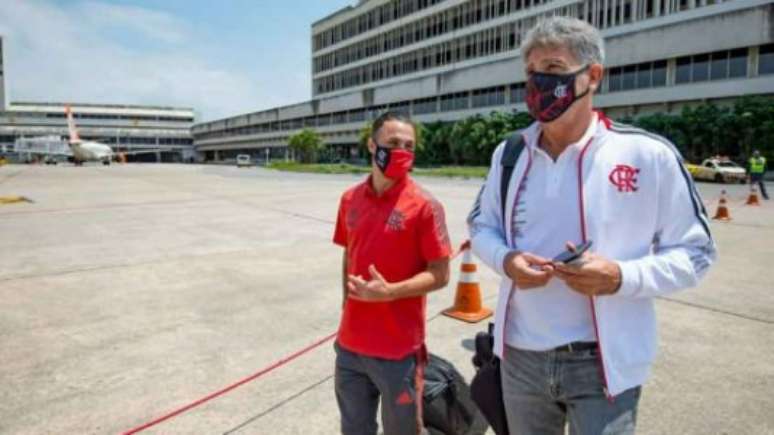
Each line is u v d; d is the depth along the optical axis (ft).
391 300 6.75
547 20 5.34
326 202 55.21
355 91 227.61
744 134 94.53
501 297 5.93
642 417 10.18
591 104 5.38
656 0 125.18
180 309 17.58
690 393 11.15
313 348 14.05
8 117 384.27
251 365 13.00
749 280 20.70
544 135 5.70
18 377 12.32
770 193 64.28
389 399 7.04
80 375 12.42
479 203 6.45
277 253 27.43
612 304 5.12
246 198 60.34
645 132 5.30
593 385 5.18
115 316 16.83
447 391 8.18
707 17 108.47
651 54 119.03
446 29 191.93
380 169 6.95
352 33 248.93
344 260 8.00
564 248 5.31
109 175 127.75
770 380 11.75
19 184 87.10
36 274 22.58
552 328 5.35
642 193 5.10
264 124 309.83
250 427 10.08
